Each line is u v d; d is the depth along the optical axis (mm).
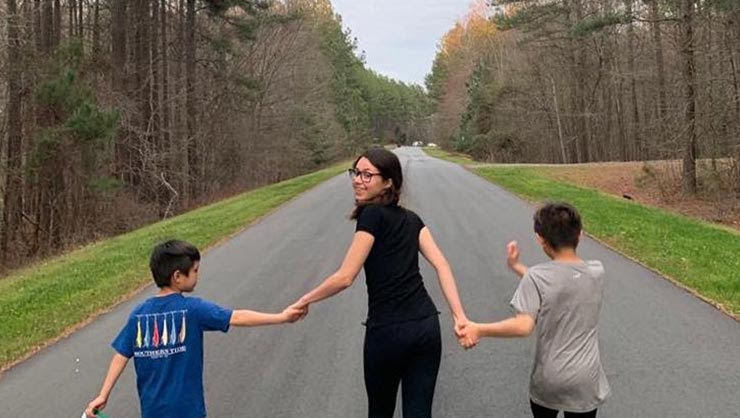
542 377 3473
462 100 77500
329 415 5023
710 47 22781
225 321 3619
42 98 19703
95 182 22078
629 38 42094
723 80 22547
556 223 3512
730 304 7809
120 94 25594
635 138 47531
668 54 30766
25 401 5562
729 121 22750
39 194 22594
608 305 7902
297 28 47156
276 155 47125
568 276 3420
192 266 3688
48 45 23469
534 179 27203
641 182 26703
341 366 6098
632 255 11102
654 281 9164
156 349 3557
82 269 12180
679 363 5902
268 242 13688
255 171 44875
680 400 5102
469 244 12352
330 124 61375
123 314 8461
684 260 10398
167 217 26984
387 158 3656
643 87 44438
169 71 35250
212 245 13820
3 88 21469
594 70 47656
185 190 31531
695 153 23703
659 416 4820
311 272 10406
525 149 55875
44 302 9375
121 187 24938
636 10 36875
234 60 41156
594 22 25203
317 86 54656
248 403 5281
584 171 32000
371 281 3572
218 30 37719
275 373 5953
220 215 19438
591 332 3479
